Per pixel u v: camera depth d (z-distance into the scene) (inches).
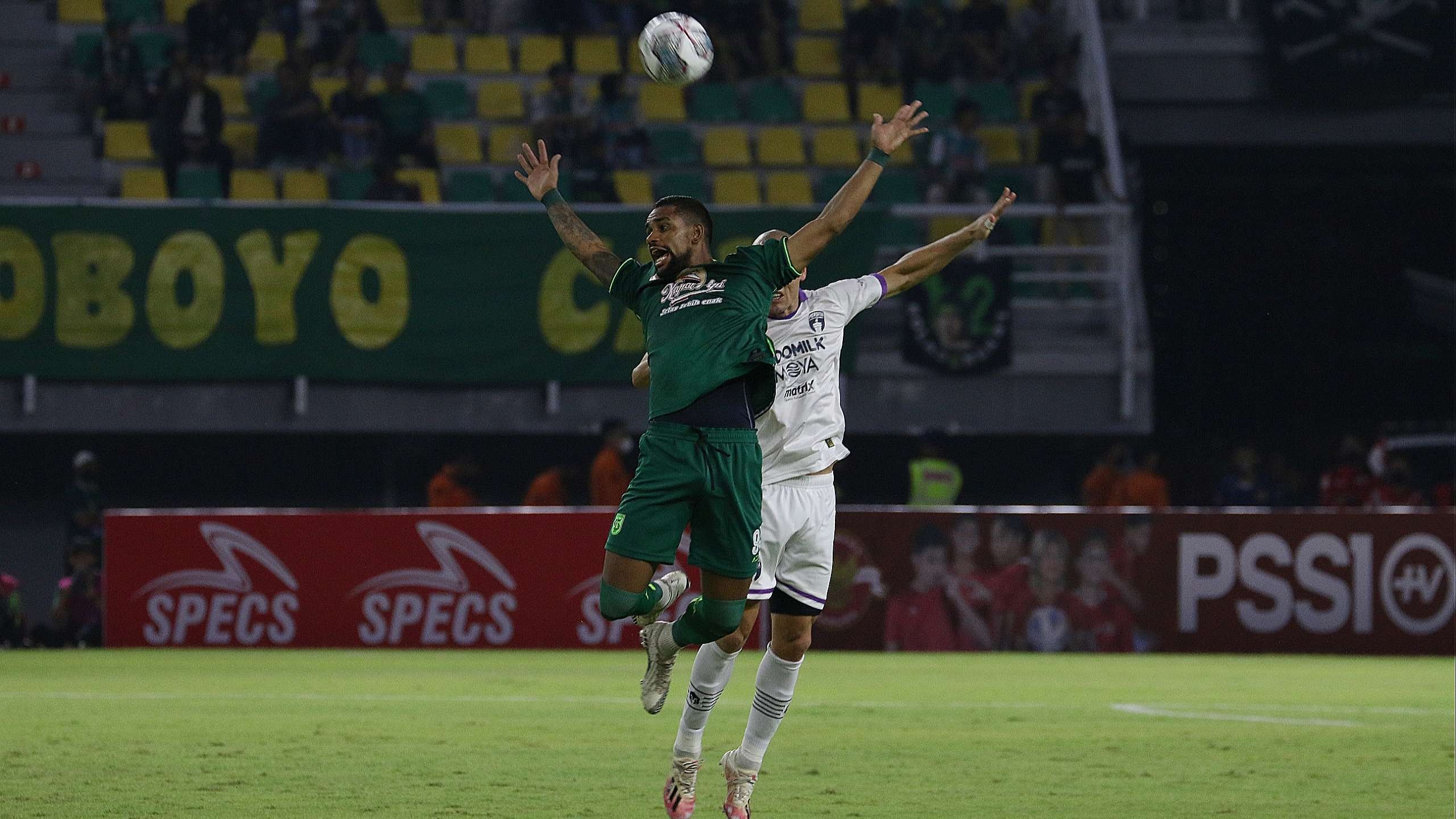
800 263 754.2
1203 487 3668.8
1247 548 2124.8
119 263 2672.2
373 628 2124.8
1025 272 3105.3
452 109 3297.2
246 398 2719.0
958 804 860.6
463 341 2746.1
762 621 2108.8
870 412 2827.3
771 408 848.3
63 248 2659.9
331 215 2711.6
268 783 914.1
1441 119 3408.0
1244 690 1572.3
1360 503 2662.4
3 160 3038.9
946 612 2111.2
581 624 2105.1
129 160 3073.3
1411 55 3341.5
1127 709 1380.4
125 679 1658.5
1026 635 2110.0
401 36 3380.9
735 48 3403.1
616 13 3454.7
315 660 1955.0
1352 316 3786.9
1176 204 3836.1
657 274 768.9
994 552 2113.7
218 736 1147.9
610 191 2984.7
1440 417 3732.8
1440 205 3796.8
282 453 2987.2
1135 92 3388.3
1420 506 2667.3
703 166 3270.2
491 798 864.3
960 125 3142.2
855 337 2805.1
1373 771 1003.9
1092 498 2482.8
